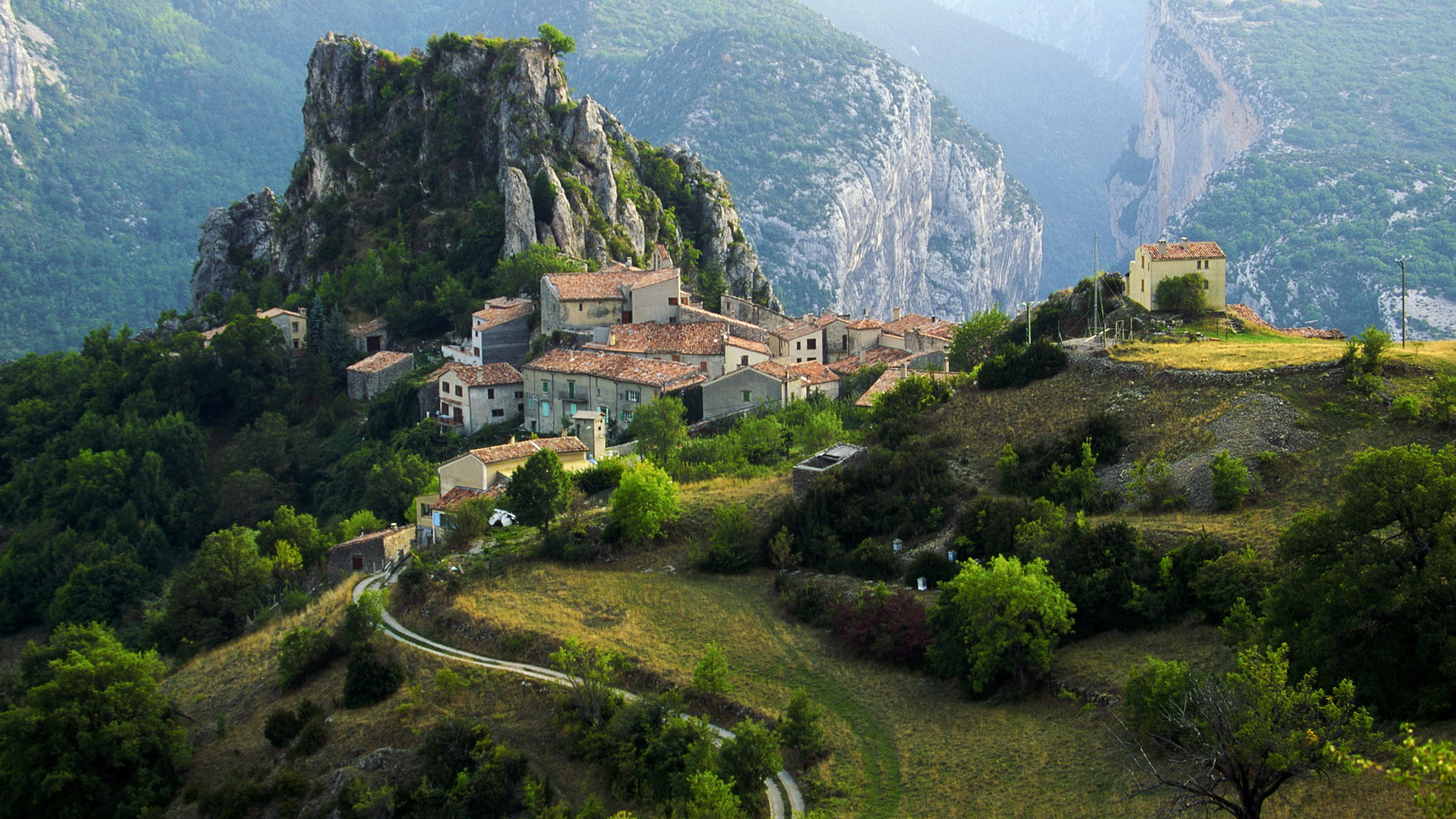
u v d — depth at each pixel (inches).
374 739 2714.1
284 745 2834.6
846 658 2787.9
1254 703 1726.1
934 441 3732.8
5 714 2878.9
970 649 2522.1
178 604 3868.1
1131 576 2647.6
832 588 3070.9
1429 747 1444.4
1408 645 1974.7
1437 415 3036.4
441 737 2583.7
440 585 3324.3
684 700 2642.7
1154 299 4645.7
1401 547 2006.6
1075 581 2667.3
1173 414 3452.3
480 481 4229.8
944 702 2532.0
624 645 2896.2
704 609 3102.9
